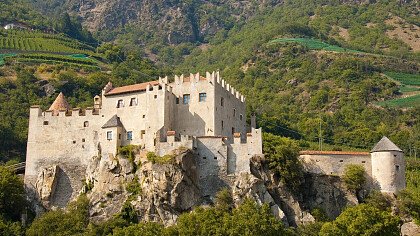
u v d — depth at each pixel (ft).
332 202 432.25
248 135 421.18
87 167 450.71
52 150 463.42
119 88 472.44
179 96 448.24
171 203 393.91
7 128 642.22
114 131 445.37
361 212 360.69
